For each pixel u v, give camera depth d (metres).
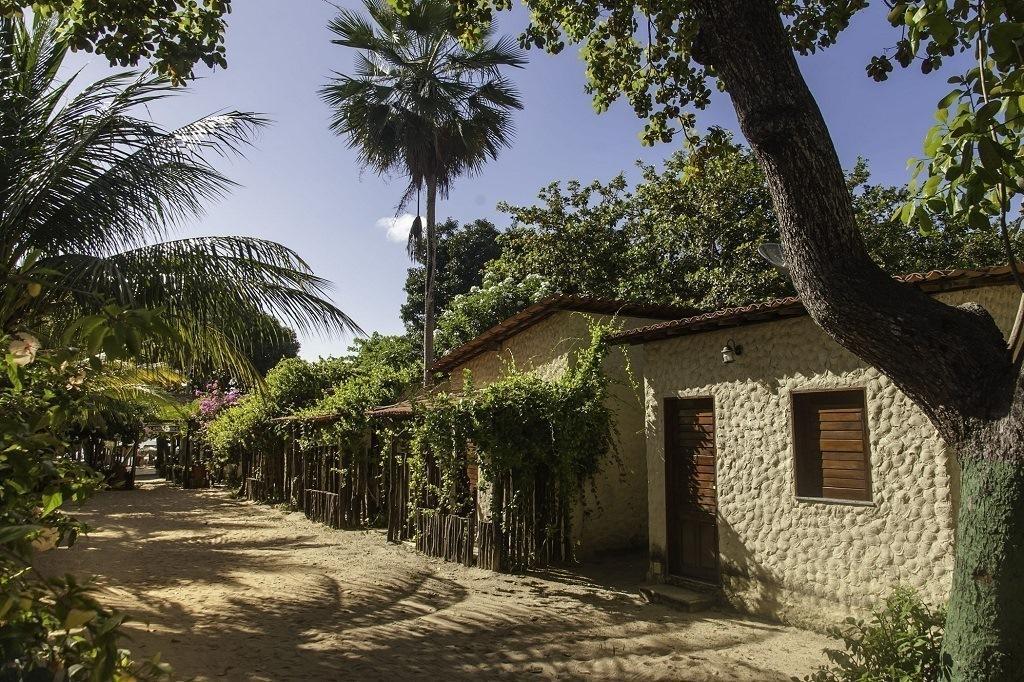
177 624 7.33
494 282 26.69
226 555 11.62
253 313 8.86
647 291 22.25
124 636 1.92
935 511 6.30
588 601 8.58
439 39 20.50
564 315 11.82
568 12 7.82
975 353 3.35
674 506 9.19
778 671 6.02
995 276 5.80
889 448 6.69
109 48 6.42
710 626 7.44
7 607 1.68
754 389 8.03
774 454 7.75
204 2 6.64
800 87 3.83
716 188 20.86
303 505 17.64
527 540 10.34
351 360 28.14
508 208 24.52
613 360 11.54
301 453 18.17
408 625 7.51
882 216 21.64
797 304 7.14
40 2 6.43
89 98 8.62
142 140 8.39
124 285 7.28
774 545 7.68
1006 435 3.19
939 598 6.19
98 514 17.19
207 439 25.20
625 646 6.78
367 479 14.88
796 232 3.73
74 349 2.45
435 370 15.58
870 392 6.86
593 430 10.60
